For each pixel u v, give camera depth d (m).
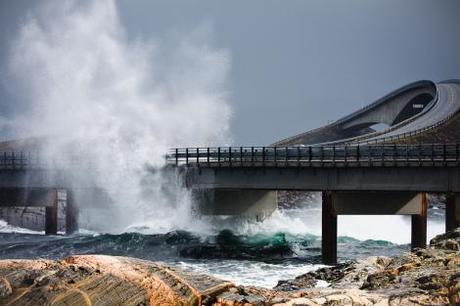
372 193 67.50
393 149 66.75
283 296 16.31
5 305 14.16
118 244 69.44
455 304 15.74
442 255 24.22
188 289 15.00
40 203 86.75
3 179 87.19
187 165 75.12
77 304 14.02
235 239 70.38
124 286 14.63
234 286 16.14
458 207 62.78
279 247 66.19
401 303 16.08
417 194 67.69
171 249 65.44
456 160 62.22
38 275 15.05
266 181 70.19
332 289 18.88
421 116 168.50
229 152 72.62
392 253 67.88
